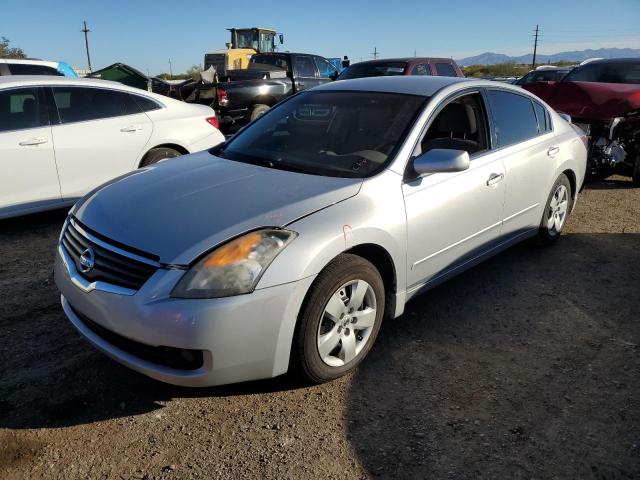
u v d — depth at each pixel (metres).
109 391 2.87
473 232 3.72
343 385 2.95
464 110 3.76
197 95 11.41
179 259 2.43
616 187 7.43
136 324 2.43
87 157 5.54
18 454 2.42
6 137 5.06
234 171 3.28
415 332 3.51
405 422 2.66
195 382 2.48
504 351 3.30
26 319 3.58
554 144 4.63
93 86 5.70
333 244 2.68
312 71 13.23
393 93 3.76
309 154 3.46
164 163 3.68
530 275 4.41
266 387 2.92
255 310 2.46
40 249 4.89
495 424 2.65
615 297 4.04
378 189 3.03
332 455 2.44
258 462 2.40
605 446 2.51
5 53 35.16
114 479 2.30
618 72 8.35
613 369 3.12
